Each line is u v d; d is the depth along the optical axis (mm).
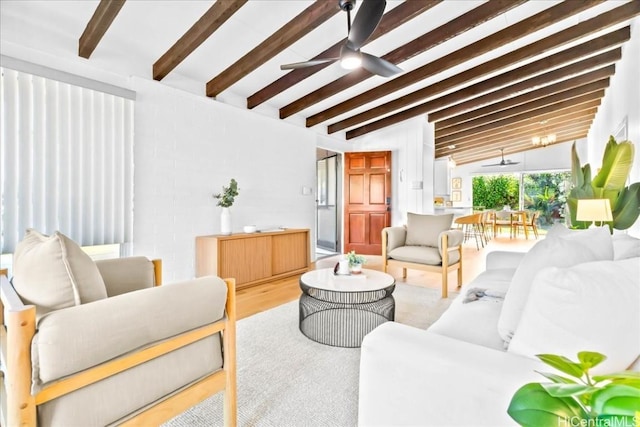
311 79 3955
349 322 2527
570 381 666
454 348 827
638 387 604
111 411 966
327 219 6922
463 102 5379
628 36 3453
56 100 2555
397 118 5531
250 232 3836
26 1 2311
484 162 10141
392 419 843
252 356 1983
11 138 2340
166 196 3336
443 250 3236
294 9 2559
